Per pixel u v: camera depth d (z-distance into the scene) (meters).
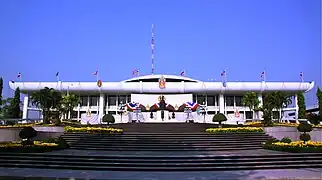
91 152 24.00
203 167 18.58
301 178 15.60
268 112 44.94
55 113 44.38
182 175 16.59
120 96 81.44
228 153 23.50
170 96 74.44
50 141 27.39
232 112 79.88
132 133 32.88
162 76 80.31
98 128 34.03
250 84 74.81
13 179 15.46
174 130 37.50
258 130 34.56
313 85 75.19
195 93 77.25
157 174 16.95
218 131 34.38
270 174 16.88
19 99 65.25
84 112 79.75
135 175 16.56
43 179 15.43
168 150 26.52
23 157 20.27
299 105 70.44
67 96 59.75
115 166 18.81
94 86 75.19
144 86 75.31
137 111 62.25
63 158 19.97
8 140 28.86
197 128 39.53
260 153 23.02
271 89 74.81
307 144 24.70
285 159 20.19
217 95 80.44
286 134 34.66
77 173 17.14
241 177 15.91
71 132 32.97
